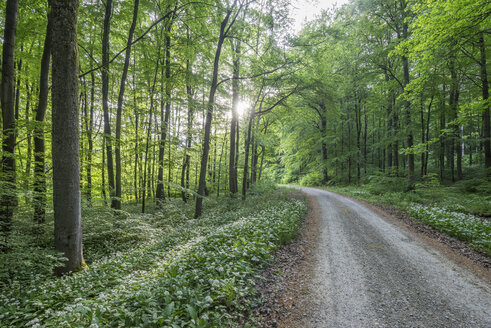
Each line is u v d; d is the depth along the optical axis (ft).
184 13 46.29
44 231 28.12
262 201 52.95
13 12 24.02
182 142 50.88
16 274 18.84
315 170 115.44
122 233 32.96
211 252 18.69
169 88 48.26
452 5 31.12
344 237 29.04
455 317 13.65
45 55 28.89
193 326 10.33
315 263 21.43
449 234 28.89
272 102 63.16
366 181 87.15
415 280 18.16
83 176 42.32
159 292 12.80
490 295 15.96
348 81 80.64
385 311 14.33
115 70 49.57
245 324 12.19
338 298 15.79
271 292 15.97
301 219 37.14
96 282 17.88
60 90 19.74
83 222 32.37
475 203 40.09
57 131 20.02
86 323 10.68
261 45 54.60
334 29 53.83
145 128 48.49
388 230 31.86
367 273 19.40
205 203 58.39
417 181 61.11
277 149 125.59
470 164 86.43
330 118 79.77
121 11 41.91
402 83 63.93
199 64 57.00
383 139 74.95
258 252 20.10
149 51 46.16
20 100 54.24
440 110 61.57
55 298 15.02
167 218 43.75
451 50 37.47
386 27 64.90
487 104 38.06
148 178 48.73
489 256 22.36
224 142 93.97
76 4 20.10
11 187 22.34
